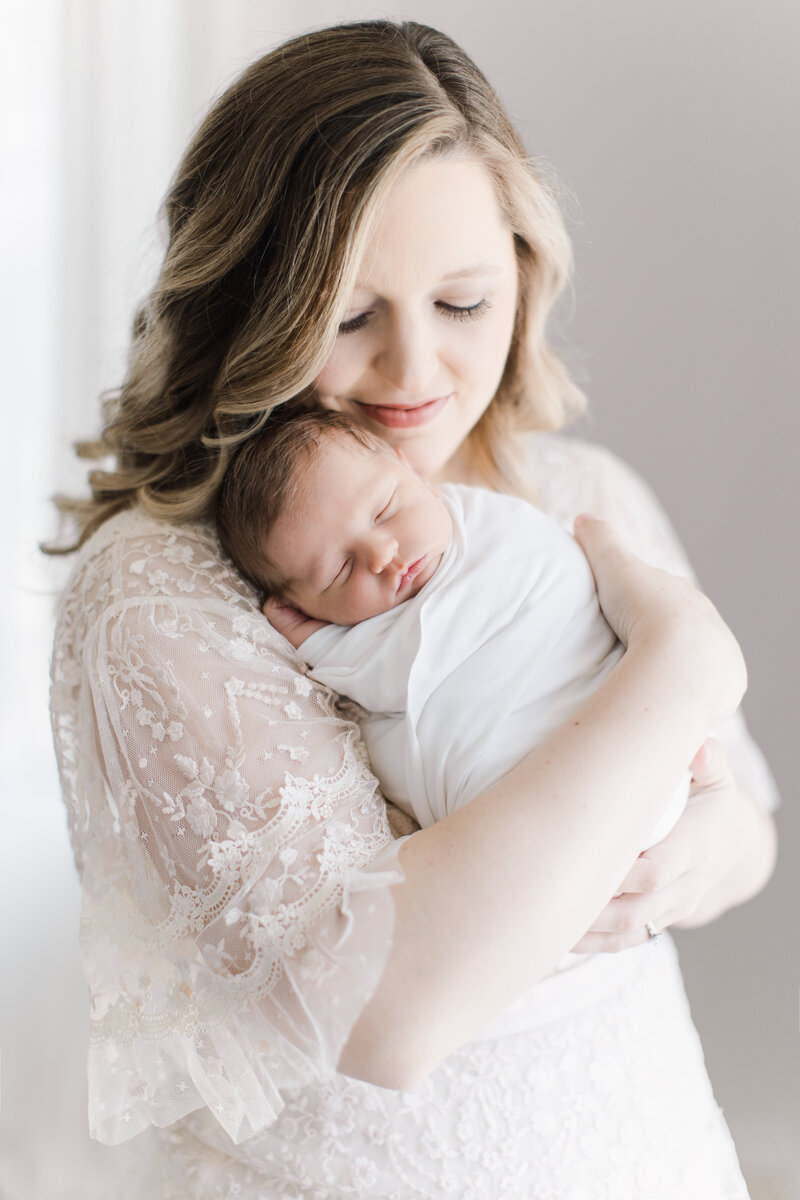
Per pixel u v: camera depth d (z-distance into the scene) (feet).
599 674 3.88
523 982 3.24
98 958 3.61
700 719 3.57
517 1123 3.91
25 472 9.81
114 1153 7.48
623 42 7.69
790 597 7.43
